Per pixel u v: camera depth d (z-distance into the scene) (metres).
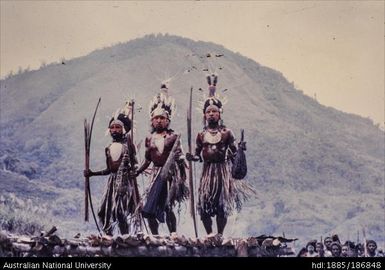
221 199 24.23
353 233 30.72
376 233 30.95
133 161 24.34
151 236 21.98
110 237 21.45
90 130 24.39
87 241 21.31
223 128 24.56
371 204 31.05
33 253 20.38
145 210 23.81
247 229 29.94
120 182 24.06
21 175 30.12
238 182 24.52
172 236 22.44
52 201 29.48
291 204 30.72
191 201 24.03
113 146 24.23
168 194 23.97
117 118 24.42
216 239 22.78
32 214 27.73
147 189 24.06
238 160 24.34
